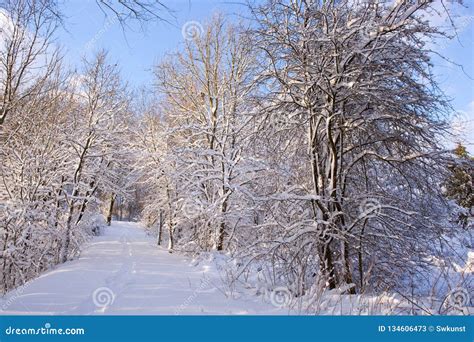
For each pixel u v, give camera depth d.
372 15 7.34
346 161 8.68
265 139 8.93
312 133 8.23
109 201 30.69
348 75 7.16
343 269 7.30
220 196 14.16
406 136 7.68
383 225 7.99
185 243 16.39
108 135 16.58
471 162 7.48
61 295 7.05
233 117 12.99
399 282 7.89
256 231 10.05
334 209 7.92
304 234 7.68
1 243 11.34
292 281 7.70
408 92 7.25
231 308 6.23
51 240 13.20
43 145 13.06
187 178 15.69
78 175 15.67
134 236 26.84
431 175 7.66
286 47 7.64
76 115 16.84
